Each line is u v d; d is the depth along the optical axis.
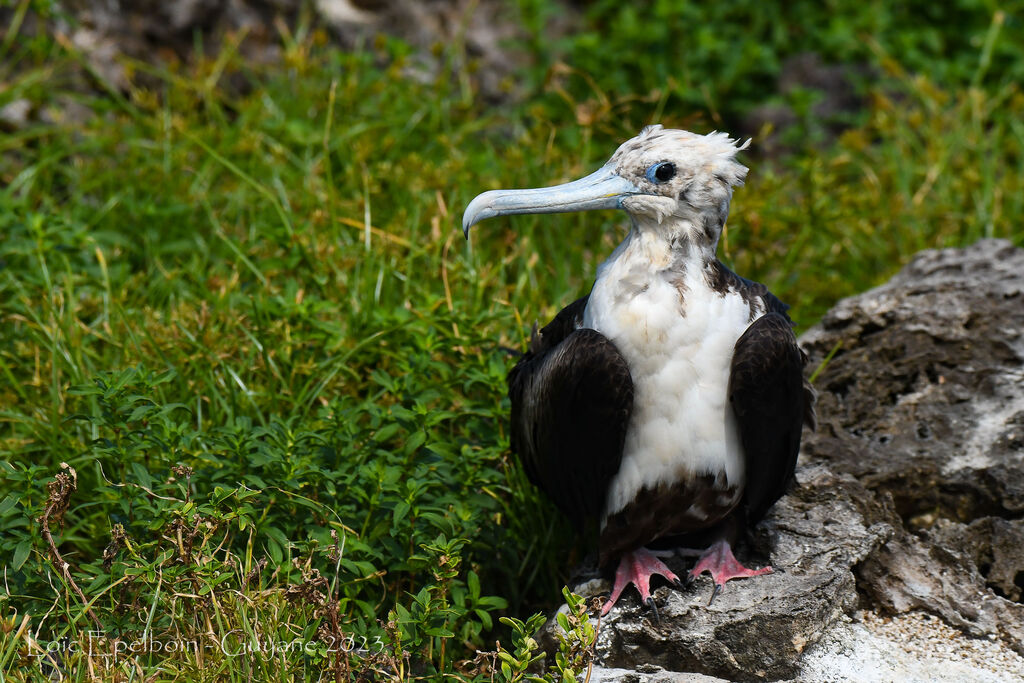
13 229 9.94
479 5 15.72
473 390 9.08
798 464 8.25
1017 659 7.18
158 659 6.72
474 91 14.47
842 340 9.25
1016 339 8.84
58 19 13.52
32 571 7.12
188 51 14.26
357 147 11.77
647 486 7.05
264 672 6.47
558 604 7.89
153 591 6.88
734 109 15.20
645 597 7.13
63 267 10.13
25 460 8.58
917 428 8.57
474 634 7.52
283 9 14.71
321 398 9.06
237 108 13.15
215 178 12.16
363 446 8.09
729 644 6.98
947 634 7.36
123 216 11.41
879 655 7.11
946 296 9.15
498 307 9.96
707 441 6.95
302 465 7.58
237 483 7.57
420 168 11.50
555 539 8.32
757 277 11.41
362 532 7.64
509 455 8.41
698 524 7.25
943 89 15.30
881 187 12.72
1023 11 16.25
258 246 10.88
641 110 14.31
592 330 6.98
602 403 6.85
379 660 6.56
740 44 15.62
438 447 8.12
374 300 9.88
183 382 8.90
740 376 6.80
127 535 7.19
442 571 7.09
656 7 15.78
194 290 10.44
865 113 14.86
